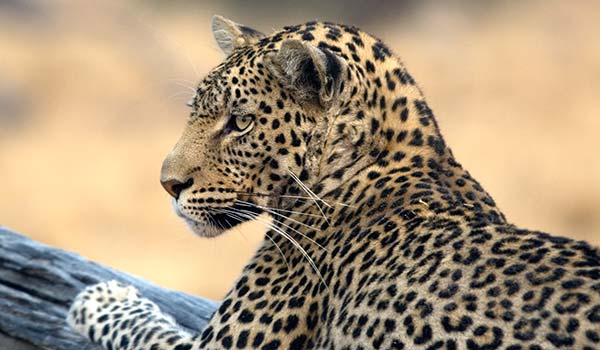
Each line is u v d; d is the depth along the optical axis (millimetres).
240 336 9094
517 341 7500
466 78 42094
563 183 34500
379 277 8453
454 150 36344
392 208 9016
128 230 30250
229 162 9430
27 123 36000
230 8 47250
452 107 39594
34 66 38125
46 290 11469
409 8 48219
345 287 8727
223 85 9430
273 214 9672
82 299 10664
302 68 9195
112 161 33688
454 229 8484
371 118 9289
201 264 28422
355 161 9336
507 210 33312
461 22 47188
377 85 9430
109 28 40188
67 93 37219
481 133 37594
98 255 29453
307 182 9352
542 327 7473
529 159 35781
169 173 9562
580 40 45125
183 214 9625
